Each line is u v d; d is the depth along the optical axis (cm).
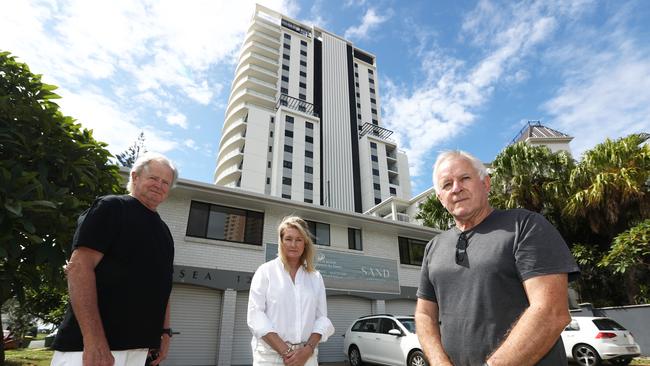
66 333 166
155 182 214
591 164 1331
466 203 175
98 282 173
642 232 1016
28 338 1675
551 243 140
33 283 522
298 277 262
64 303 1412
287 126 4812
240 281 1081
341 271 1288
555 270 133
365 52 7156
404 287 1410
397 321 868
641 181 1191
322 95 5791
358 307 1297
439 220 1755
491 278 146
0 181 424
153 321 192
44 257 456
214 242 1090
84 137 621
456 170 185
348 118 5781
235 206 1179
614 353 758
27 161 520
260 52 5909
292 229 270
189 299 1021
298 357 221
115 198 193
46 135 557
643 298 1154
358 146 5634
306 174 4619
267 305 245
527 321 127
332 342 1191
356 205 4988
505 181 1463
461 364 148
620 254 1066
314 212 1288
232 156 4628
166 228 223
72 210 505
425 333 180
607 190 1228
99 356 152
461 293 155
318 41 6731
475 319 146
